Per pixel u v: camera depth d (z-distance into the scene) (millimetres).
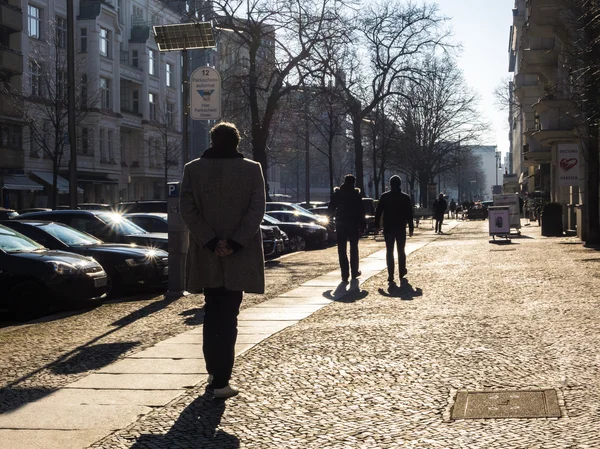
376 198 62594
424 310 11938
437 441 5230
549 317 10672
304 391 6824
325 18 38281
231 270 6434
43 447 5371
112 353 8945
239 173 6500
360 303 13211
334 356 8383
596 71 21688
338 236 17219
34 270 13508
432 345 8859
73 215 19125
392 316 11391
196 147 88250
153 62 72188
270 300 13961
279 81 39688
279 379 7312
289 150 67562
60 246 16266
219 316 6594
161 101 73188
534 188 70688
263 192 6543
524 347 8523
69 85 30281
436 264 21266
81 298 13766
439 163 77250
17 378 7723
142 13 72000
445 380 7066
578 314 10828
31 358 8820
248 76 39312
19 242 14492
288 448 5207
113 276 16109
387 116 63406
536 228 46125
